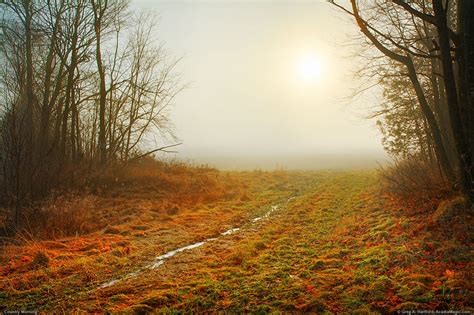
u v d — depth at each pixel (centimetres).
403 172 1342
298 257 841
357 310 546
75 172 1789
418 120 1537
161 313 591
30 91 1748
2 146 1499
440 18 870
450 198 964
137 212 1441
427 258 693
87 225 1224
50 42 1938
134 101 2425
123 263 862
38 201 1404
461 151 869
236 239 1050
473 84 830
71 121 2233
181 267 823
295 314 556
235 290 663
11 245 1023
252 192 1955
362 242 891
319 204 1488
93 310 616
